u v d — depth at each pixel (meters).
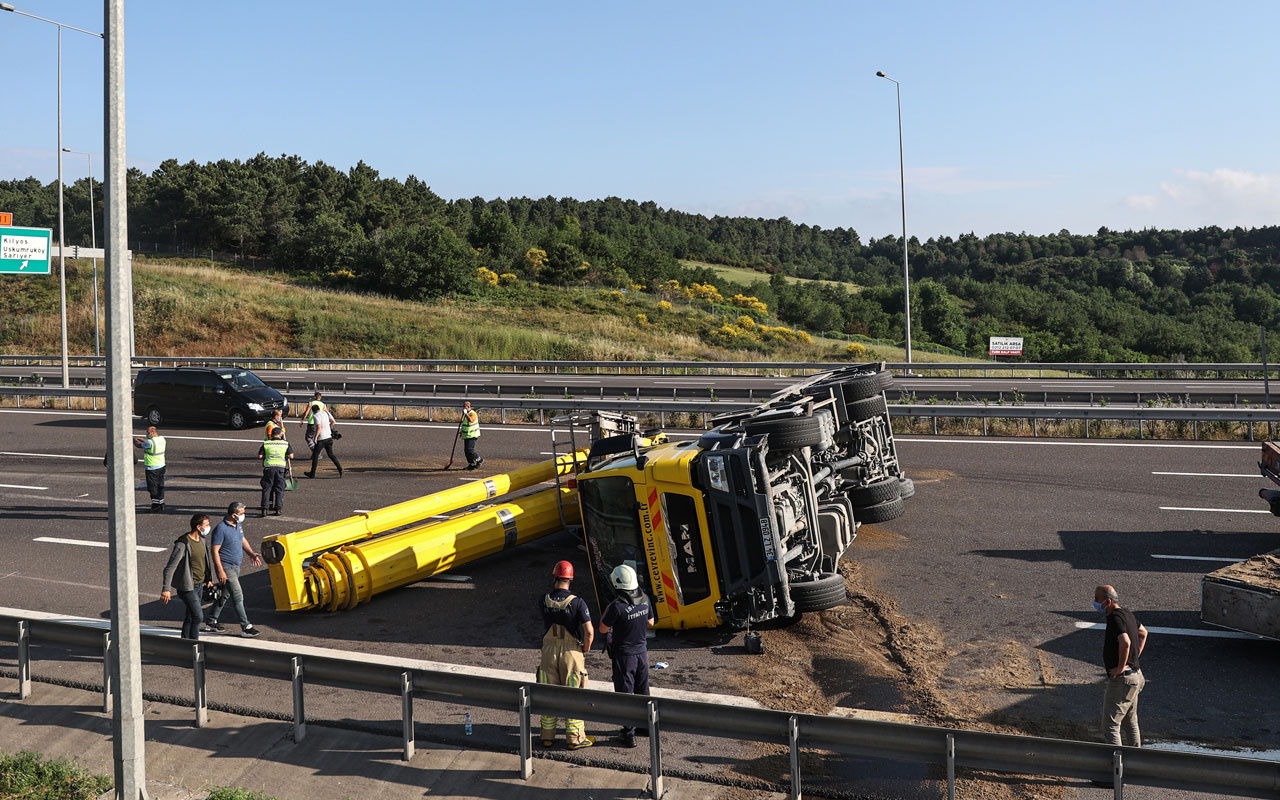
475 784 7.57
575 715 7.50
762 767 7.66
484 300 70.94
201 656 8.69
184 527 16.20
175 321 57.97
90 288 64.00
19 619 9.48
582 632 8.20
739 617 10.30
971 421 23.86
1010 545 13.71
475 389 31.17
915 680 9.37
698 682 9.47
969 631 10.60
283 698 9.28
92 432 27.08
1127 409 21.83
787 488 11.20
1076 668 9.49
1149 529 14.23
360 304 64.56
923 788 7.29
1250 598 9.35
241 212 95.62
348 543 12.58
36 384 38.47
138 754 7.30
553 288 79.88
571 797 7.32
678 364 37.88
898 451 21.12
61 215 35.31
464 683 7.82
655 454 11.00
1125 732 7.50
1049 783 7.31
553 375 43.09
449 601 12.38
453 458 21.75
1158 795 7.05
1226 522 14.45
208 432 26.61
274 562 11.59
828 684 9.38
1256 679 9.09
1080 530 14.31
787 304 94.12
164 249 99.00
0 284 65.12
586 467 11.51
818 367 36.50
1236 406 25.59
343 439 25.03
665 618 10.58
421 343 55.38
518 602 12.27
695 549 10.41
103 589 13.03
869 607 11.53
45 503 18.23
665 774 7.59
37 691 9.68
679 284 94.50
